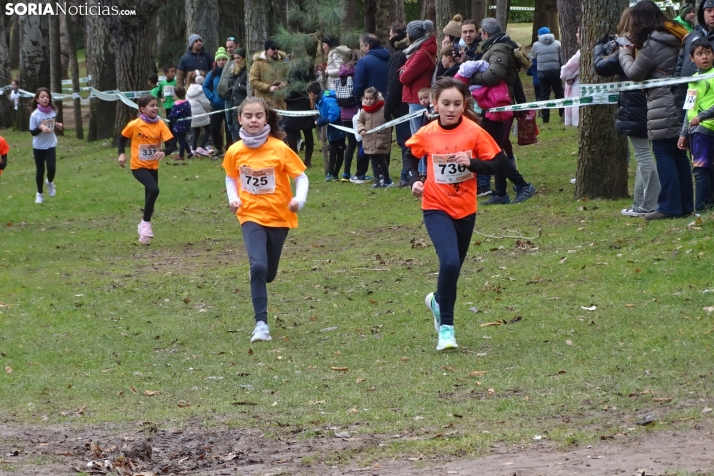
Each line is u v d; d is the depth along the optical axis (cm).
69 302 1082
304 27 1992
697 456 477
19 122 3453
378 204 1652
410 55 1602
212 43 2898
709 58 1011
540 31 2384
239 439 593
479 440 548
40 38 3481
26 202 1925
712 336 735
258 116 868
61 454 567
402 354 795
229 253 1391
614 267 995
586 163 1378
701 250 982
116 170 2300
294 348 843
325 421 622
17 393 738
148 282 1183
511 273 1048
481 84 1388
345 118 1886
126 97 2712
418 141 770
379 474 498
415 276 1105
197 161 2314
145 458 562
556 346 771
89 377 780
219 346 866
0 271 1291
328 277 1134
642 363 691
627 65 1092
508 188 1573
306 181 877
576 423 571
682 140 1064
